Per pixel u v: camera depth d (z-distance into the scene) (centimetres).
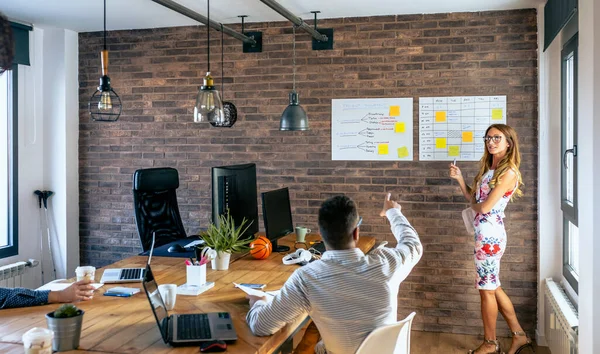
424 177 481
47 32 541
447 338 467
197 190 530
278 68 506
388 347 225
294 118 442
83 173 559
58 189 545
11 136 515
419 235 483
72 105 550
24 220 529
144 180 454
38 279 544
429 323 484
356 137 493
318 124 500
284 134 508
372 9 464
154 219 461
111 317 245
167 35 531
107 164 552
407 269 244
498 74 464
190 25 525
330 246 234
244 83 514
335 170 498
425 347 445
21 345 209
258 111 512
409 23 479
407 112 482
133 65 541
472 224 431
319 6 454
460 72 471
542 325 454
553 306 401
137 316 246
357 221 235
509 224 466
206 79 325
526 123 461
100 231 556
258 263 361
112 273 321
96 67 551
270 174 512
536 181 461
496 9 462
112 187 551
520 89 461
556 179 446
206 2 438
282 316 225
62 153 543
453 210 476
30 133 532
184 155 532
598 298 287
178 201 534
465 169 473
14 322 237
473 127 470
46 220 548
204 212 529
